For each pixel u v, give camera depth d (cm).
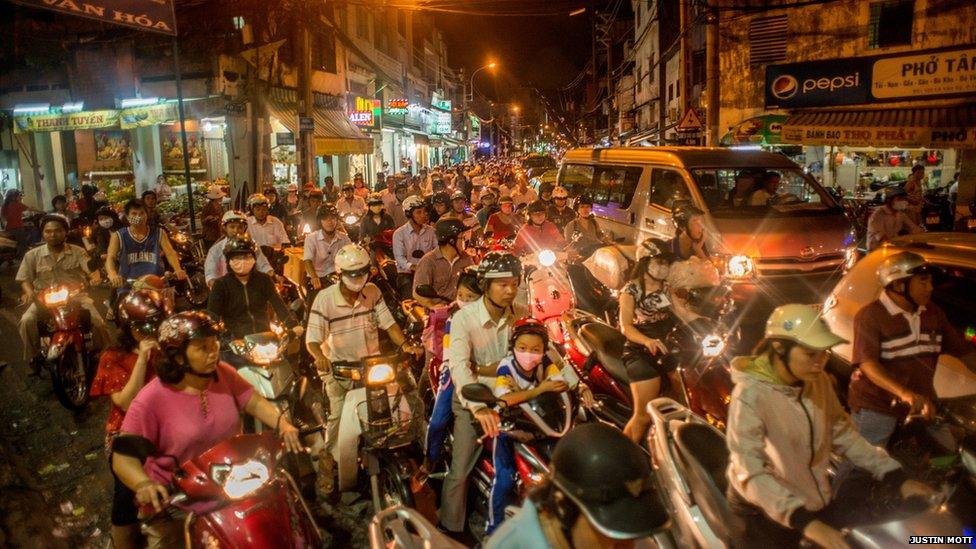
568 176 1331
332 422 502
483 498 468
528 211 855
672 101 3075
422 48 4556
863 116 1410
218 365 361
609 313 624
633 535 173
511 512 314
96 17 876
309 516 352
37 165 2119
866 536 263
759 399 298
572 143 5653
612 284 628
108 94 1827
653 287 479
